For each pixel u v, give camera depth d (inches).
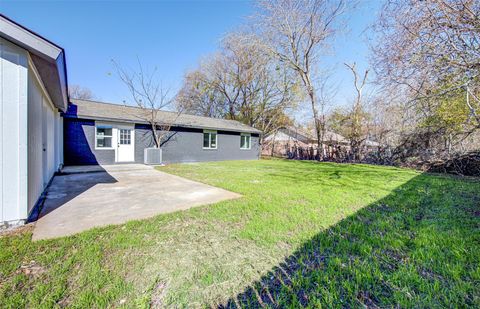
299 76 657.6
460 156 344.8
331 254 90.1
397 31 174.4
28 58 116.7
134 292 65.2
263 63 684.1
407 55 169.9
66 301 60.2
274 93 745.0
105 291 64.9
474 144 343.3
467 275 75.0
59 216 127.6
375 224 123.7
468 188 230.1
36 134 145.3
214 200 170.9
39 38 112.3
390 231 113.9
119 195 181.0
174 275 74.3
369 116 537.6
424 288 68.2
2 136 108.3
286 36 603.2
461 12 142.5
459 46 154.9
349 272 76.9
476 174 330.0
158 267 78.6
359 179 287.0
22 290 63.7
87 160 357.4
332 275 75.2
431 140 391.2
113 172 312.3
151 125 426.9
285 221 126.2
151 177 276.1
